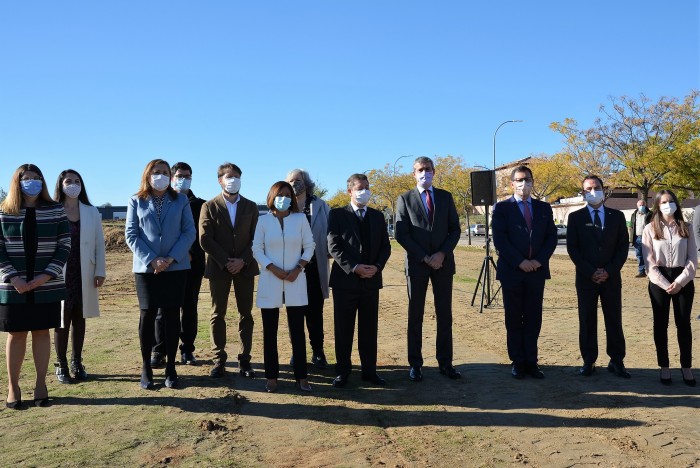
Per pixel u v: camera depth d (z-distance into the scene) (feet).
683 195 116.47
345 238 19.25
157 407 16.42
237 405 16.84
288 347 25.26
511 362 22.29
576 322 30.66
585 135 123.24
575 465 12.64
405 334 28.53
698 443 13.83
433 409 16.63
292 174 21.61
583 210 20.49
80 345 19.43
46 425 14.85
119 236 108.99
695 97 111.65
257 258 18.20
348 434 14.58
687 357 18.84
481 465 12.69
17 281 15.74
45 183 16.63
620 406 16.72
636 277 51.90
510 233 20.51
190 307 21.80
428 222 20.15
